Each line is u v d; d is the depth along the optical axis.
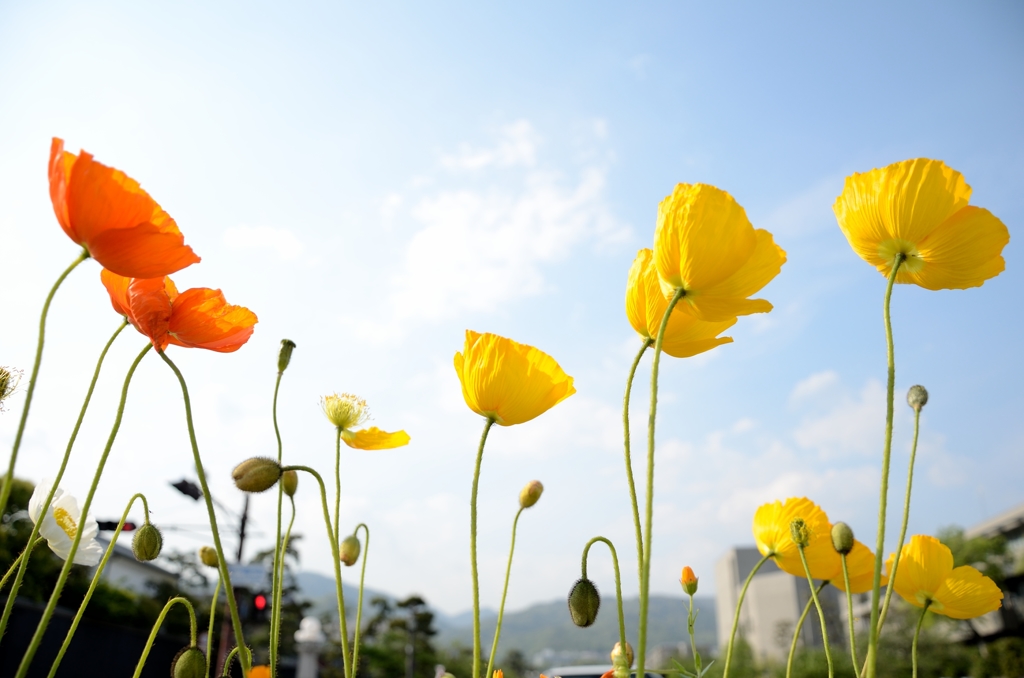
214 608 0.45
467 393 0.45
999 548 10.83
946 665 9.95
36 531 0.35
